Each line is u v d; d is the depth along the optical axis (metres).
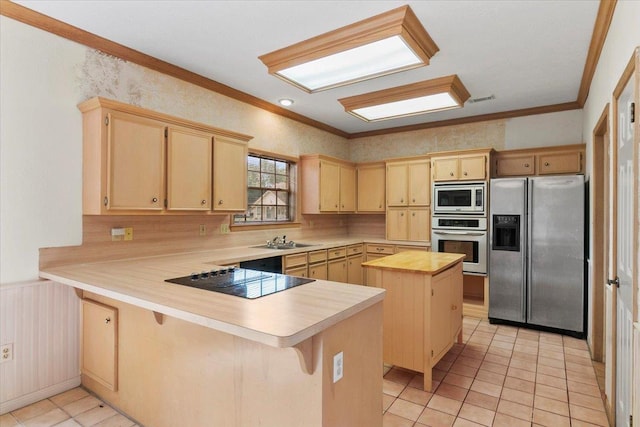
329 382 1.39
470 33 2.56
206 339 1.75
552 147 4.11
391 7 2.25
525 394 2.46
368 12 2.30
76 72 2.53
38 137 2.35
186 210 2.91
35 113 2.34
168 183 2.78
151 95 3.01
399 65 2.83
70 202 2.50
